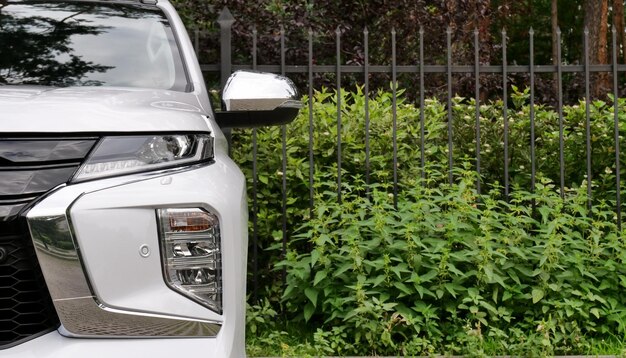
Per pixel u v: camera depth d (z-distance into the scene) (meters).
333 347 5.04
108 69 3.51
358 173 6.25
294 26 10.73
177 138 2.59
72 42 3.64
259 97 3.31
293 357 4.94
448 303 5.34
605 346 5.21
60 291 2.30
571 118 6.75
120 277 2.35
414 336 5.04
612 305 5.33
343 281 5.46
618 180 5.89
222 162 2.83
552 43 27.25
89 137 2.45
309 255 5.55
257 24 10.70
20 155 2.36
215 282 2.50
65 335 2.32
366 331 5.14
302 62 10.73
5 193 2.32
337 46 5.71
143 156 2.49
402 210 5.51
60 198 2.33
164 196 2.45
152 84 3.47
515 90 6.96
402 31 11.36
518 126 6.79
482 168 6.82
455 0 11.47
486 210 5.48
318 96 6.57
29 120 2.41
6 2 3.90
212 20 10.55
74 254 2.31
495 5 21.88
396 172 5.76
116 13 3.88
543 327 4.96
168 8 4.02
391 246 5.32
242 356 2.60
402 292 5.29
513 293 5.37
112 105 2.63
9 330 2.32
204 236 2.49
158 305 2.39
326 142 6.17
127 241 2.37
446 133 6.85
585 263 5.56
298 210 5.96
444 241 5.41
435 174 5.87
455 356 5.05
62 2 3.94
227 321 2.50
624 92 13.43
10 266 2.32
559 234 5.45
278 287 5.82
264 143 6.07
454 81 11.84
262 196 6.00
